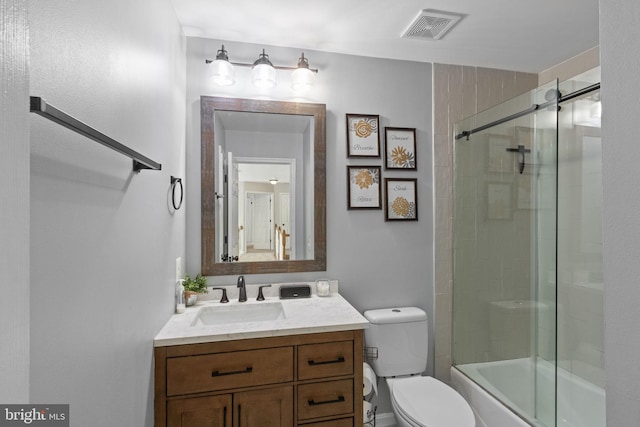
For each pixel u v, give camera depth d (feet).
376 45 6.75
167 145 4.99
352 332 5.16
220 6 5.44
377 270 7.17
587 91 5.74
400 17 5.83
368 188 7.12
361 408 5.14
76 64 2.36
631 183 1.57
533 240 5.74
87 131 2.04
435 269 7.43
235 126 6.54
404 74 7.37
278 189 6.70
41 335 2.01
